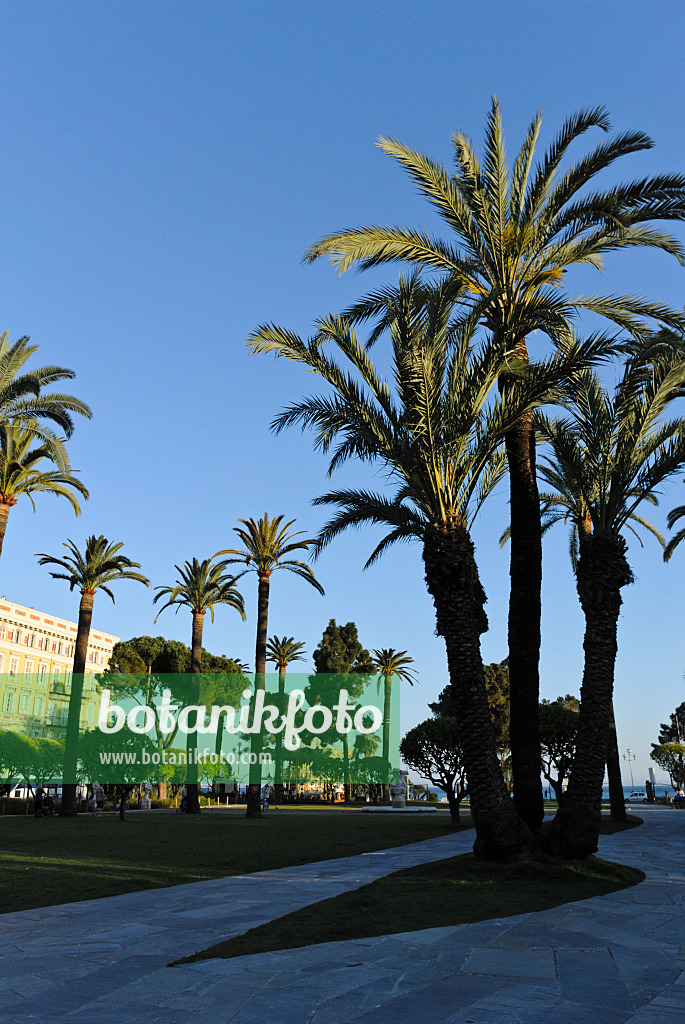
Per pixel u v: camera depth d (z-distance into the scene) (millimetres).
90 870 13625
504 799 12977
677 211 14156
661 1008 5336
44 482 30125
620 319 15477
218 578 43875
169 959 6855
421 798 67625
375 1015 5180
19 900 10359
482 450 14445
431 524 14328
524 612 15750
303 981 6062
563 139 14555
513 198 15625
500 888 10898
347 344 14453
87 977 6230
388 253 14930
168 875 13078
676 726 89812
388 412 14641
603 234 15008
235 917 8898
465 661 13594
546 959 6824
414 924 8375
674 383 14406
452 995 5672
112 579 40750
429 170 14445
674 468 14219
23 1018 5117
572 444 15219
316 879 12227
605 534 14750
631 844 19469
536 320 14555
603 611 14219
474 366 14289
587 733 13531
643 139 13922
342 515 16781
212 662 64562
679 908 9680
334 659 72750
